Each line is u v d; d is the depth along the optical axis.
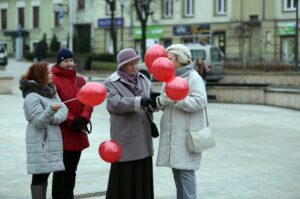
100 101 6.41
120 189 6.70
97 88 6.36
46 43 57.53
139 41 53.62
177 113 6.73
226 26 48.31
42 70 6.99
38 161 6.89
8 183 9.13
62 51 7.56
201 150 6.67
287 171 10.27
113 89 6.72
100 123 16.62
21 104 21.28
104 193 8.48
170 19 52.06
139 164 6.76
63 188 7.62
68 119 7.36
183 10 51.28
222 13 48.94
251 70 38.62
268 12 46.59
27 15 63.12
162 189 8.81
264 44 46.66
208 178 9.62
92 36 56.75
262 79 32.00
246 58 44.25
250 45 47.50
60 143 7.04
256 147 12.87
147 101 6.54
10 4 65.00
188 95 6.64
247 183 9.29
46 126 6.91
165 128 6.80
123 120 6.71
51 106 6.71
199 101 6.61
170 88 6.26
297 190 8.85
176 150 6.71
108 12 55.41
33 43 62.31
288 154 12.01
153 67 6.33
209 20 49.53
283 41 46.25
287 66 37.72
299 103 21.77
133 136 6.69
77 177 9.59
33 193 7.11
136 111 6.62
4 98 23.70
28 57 55.53
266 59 45.53
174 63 6.75
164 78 6.32
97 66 42.28
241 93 24.98
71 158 7.59
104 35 55.97
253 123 17.38
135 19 53.59
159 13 52.69
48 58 53.16
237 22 47.72
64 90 7.46
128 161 6.68
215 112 20.58
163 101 6.62
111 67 41.34
